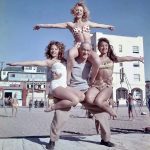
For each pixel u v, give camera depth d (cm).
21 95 6800
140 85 6322
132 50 6431
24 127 1566
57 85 639
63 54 685
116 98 6116
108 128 675
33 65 662
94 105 666
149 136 813
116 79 6125
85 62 674
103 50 693
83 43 655
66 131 1351
